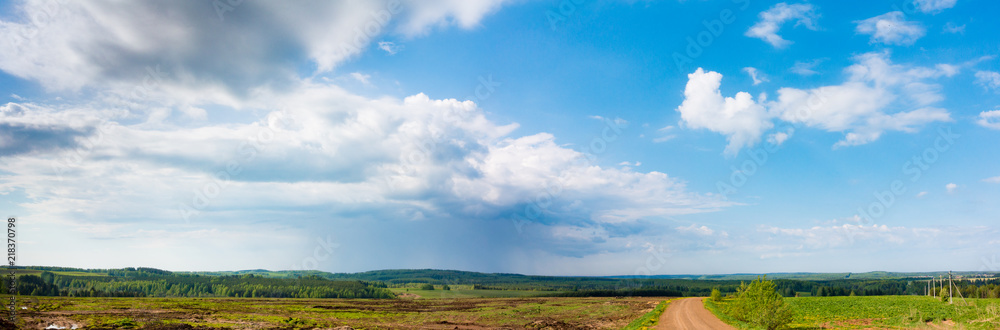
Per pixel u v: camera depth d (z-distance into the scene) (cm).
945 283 10475
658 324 5191
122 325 4669
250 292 16688
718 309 7375
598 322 6162
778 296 4347
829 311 6869
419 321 6694
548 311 8512
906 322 4869
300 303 11356
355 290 17000
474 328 5622
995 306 5453
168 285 16662
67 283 15925
